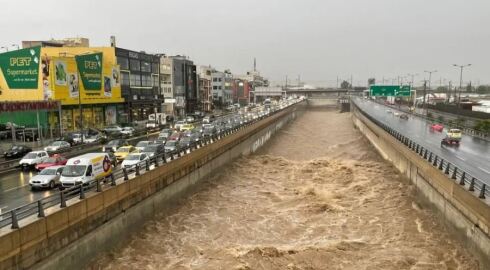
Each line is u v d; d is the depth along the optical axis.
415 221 31.14
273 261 24.27
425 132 73.50
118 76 83.31
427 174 34.56
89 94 74.69
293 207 35.16
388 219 31.66
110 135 64.25
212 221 31.61
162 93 109.31
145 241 26.95
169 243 27.00
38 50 63.00
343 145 74.19
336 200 37.00
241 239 28.11
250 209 34.69
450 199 28.31
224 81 176.50
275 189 41.31
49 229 19.31
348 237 28.30
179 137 56.44
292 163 55.69
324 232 29.33
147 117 98.88
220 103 165.25
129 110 89.88
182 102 118.81
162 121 91.44
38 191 30.14
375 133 69.31
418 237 28.03
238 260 24.31
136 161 36.19
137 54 93.31
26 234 17.83
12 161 40.69
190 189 39.53
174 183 35.44
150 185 30.52
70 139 57.28
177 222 31.11
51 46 86.25
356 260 24.55
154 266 23.52
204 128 67.81
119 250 25.19
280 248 26.06
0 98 64.44
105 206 24.06
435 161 33.47
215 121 93.12
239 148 59.47
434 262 24.22
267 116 85.00
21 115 61.53
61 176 27.88
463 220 25.78
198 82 138.38
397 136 50.97
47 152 42.78
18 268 17.50
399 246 26.59
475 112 94.31
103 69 78.06
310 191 39.56
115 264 23.42
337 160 57.22
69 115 70.62
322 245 26.58
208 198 37.91
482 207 22.78
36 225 18.45
